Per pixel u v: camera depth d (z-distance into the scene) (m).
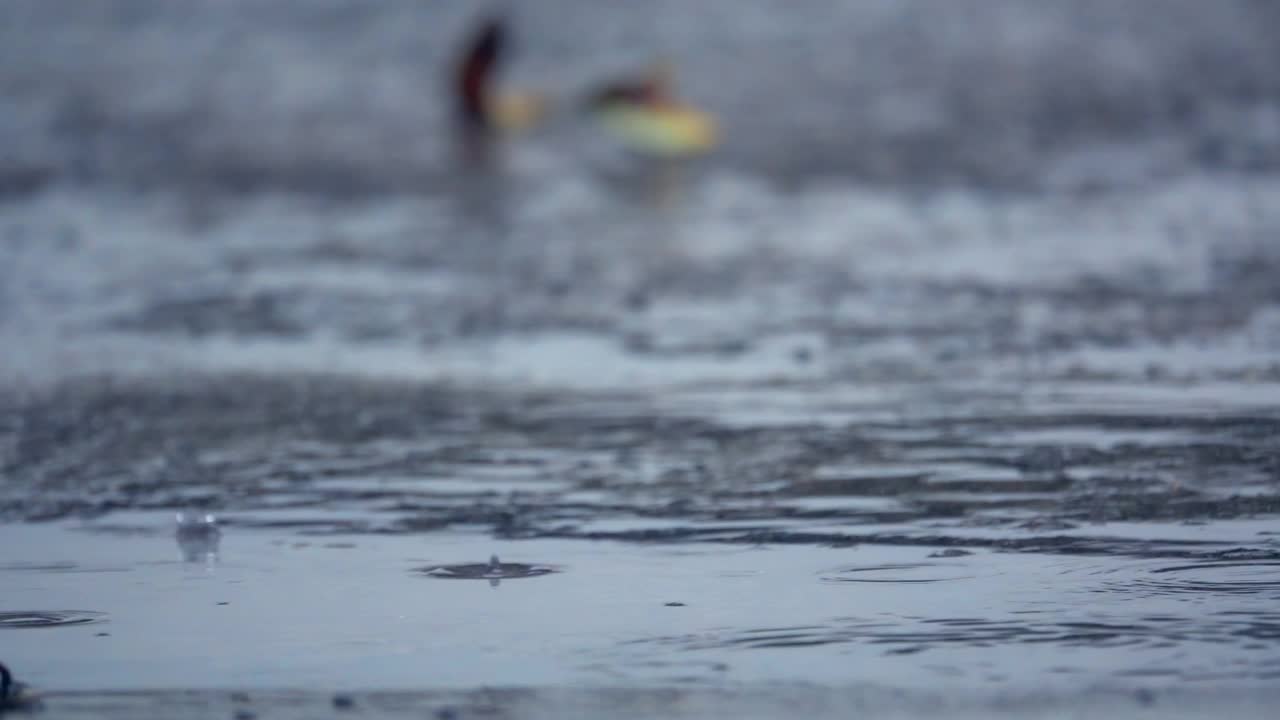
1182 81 112.19
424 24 152.25
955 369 35.22
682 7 157.12
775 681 17.89
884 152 82.75
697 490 26.39
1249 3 150.38
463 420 31.64
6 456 29.38
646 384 34.59
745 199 67.75
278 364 37.22
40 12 171.00
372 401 33.38
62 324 42.66
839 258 51.56
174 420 31.91
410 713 17.17
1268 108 99.00
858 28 142.88
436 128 96.88
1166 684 17.55
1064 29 140.50
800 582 21.56
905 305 43.03
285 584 21.94
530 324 41.62
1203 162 76.75
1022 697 17.23
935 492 25.89
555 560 22.84
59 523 25.22
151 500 26.45
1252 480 26.16
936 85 112.12
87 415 32.47
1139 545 22.84
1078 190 67.81
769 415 31.53
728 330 40.31
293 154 86.69
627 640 19.39
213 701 17.64
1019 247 52.88
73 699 17.77
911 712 16.89
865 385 33.97
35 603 21.28
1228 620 19.59
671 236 57.38
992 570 21.86
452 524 24.78
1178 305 41.69
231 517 25.38
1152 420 30.25
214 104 111.62
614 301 44.66
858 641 19.16
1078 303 42.44
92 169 81.81
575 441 29.89
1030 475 26.78
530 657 18.86
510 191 71.81
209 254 54.81
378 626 20.11
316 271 50.69
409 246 55.91
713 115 99.69
